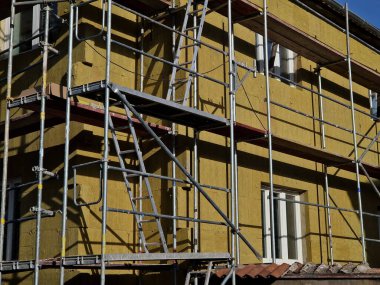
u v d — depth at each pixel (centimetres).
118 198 857
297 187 1065
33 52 923
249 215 952
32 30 940
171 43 911
